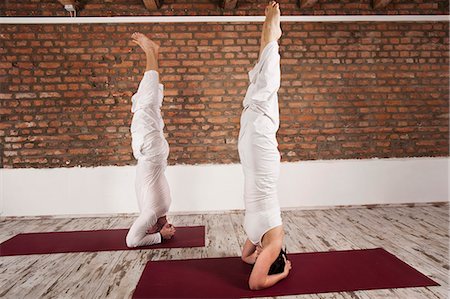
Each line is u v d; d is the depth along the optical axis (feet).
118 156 17.80
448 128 18.79
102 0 17.69
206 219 16.61
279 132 18.19
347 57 18.38
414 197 18.63
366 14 18.40
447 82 18.75
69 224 16.29
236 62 17.98
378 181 18.43
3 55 17.52
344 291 8.60
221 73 17.95
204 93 17.94
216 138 17.97
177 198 17.72
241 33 17.95
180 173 17.74
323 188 18.19
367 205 18.39
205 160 17.95
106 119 17.76
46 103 17.63
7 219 17.37
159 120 13.05
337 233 13.75
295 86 18.22
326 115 18.34
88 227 15.67
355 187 18.33
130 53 17.76
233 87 18.01
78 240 13.50
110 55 17.74
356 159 18.47
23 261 11.21
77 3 17.33
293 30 18.17
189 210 17.75
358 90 18.44
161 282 9.25
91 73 17.72
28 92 17.60
